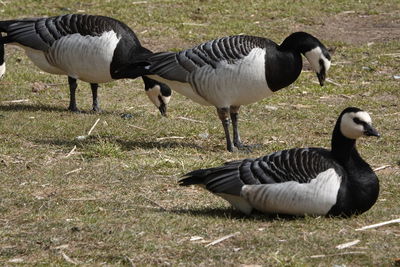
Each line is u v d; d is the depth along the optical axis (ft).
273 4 88.43
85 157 46.11
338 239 32.04
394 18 84.69
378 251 30.99
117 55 54.19
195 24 80.84
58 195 39.09
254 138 51.70
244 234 32.78
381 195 39.24
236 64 46.21
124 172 43.27
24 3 86.02
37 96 61.16
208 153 48.08
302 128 53.72
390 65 69.67
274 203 33.63
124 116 55.77
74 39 54.19
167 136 51.67
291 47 47.50
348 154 34.17
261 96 47.73
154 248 31.45
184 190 40.24
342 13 86.38
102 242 32.27
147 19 82.07
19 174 42.45
